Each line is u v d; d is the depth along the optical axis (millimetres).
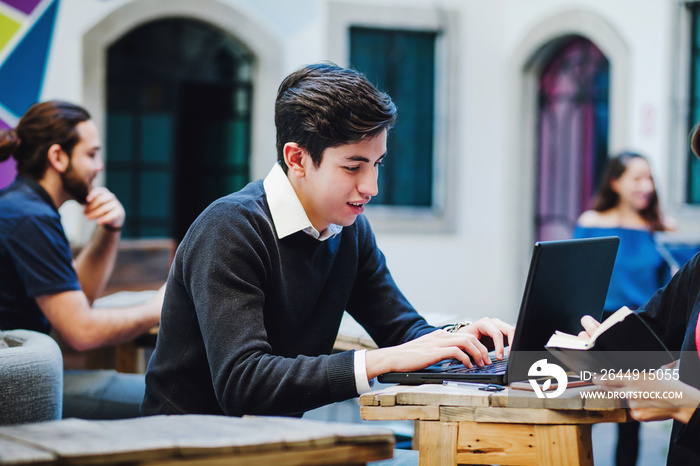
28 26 6473
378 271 2326
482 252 8188
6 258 2793
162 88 7242
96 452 1086
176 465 1127
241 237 1905
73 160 3020
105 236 3244
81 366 3580
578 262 1854
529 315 1742
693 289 1977
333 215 1978
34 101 6512
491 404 1659
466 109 8086
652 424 5285
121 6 6793
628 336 1688
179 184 7809
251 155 7523
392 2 7742
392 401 1718
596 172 7469
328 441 1227
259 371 1783
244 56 7453
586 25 7293
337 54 7566
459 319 2771
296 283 2027
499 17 8148
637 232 4273
